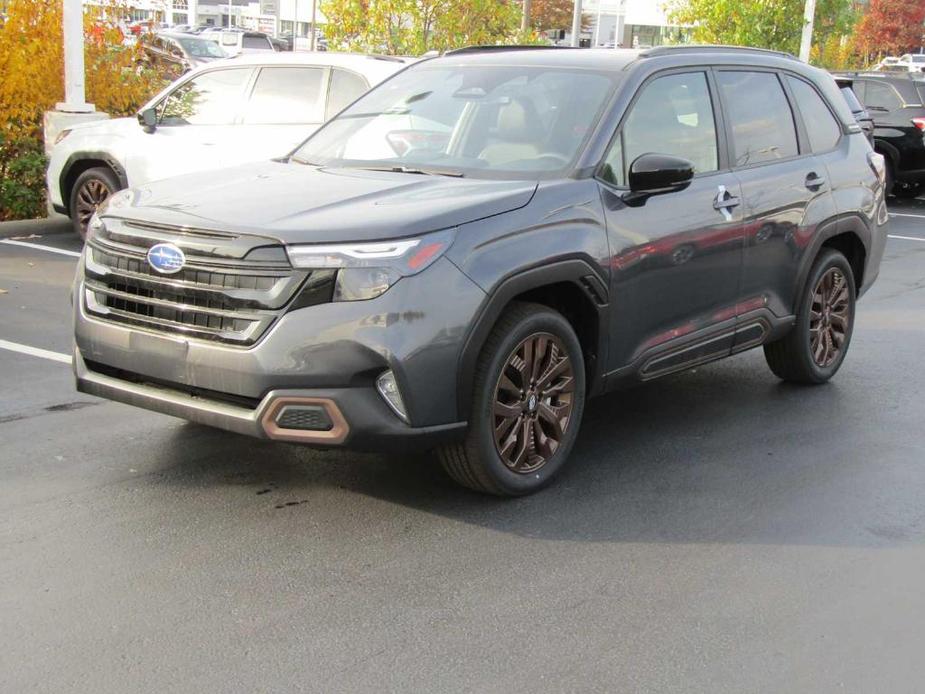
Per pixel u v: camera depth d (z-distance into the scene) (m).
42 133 12.55
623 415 6.28
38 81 12.06
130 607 3.81
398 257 4.28
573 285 4.92
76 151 10.68
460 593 4.02
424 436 4.38
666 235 5.33
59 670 3.40
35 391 6.18
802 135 6.61
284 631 3.69
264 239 4.27
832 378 7.25
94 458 5.20
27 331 7.48
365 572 4.15
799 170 6.39
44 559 4.14
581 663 3.58
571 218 4.88
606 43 43.41
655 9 31.47
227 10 71.56
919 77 18.64
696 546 4.52
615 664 3.58
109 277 4.65
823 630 3.87
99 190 10.73
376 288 4.24
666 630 3.82
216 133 10.02
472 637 3.71
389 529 4.54
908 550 4.57
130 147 10.37
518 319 4.69
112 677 3.38
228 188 4.96
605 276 5.00
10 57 11.91
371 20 16.70
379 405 4.30
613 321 5.13
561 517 4.75
